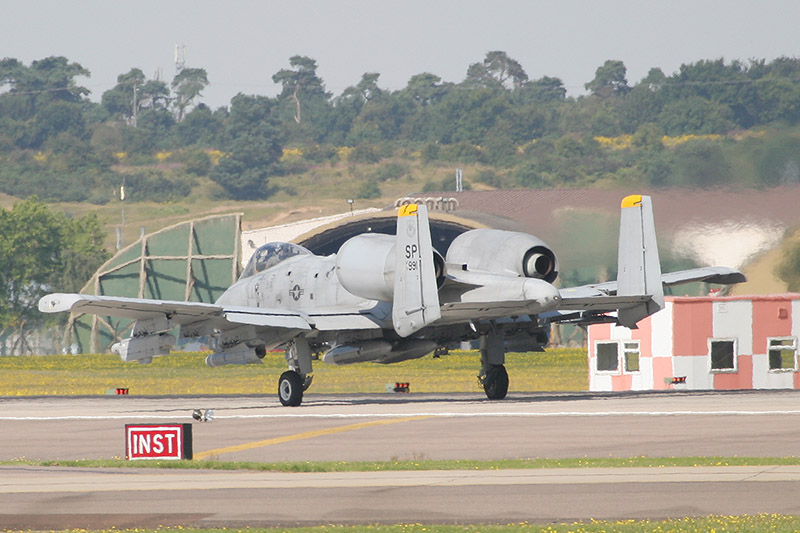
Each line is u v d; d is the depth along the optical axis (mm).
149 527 42875
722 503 45344
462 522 43000
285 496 48844
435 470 56938
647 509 44594
